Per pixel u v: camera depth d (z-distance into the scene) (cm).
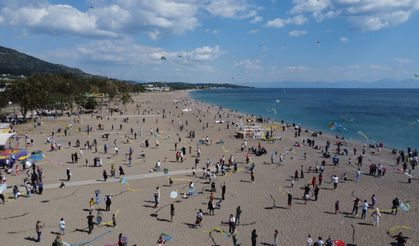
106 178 4181
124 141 6756
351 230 2923
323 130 9275
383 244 2675
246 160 5231
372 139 8000
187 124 9369
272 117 12588
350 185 4178
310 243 2498
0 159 4662
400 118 12506
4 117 9462
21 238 2691
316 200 3634
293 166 5047
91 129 8106
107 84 18350
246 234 2827
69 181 4134
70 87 13088
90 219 2783
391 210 3378
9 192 3725
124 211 3262
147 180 4241
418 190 4009
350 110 15875
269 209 3372
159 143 6631
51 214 3159
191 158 5466
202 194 3762
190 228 2919
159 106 15400
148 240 2678
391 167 5066
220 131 8275
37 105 9525
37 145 6247
